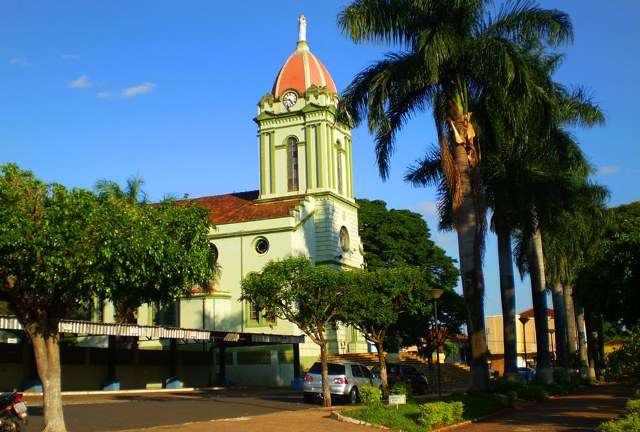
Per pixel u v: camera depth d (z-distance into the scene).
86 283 15.80
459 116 26.75
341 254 53.53
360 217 62.50
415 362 53.38
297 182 53.94
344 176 56.38
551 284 44.16
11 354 34.06
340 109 27.80
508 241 34.28
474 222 26.16
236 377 49.00
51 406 16.48
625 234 21.14
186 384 45.47
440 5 26.17
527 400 29.06
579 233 41.00
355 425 20.78
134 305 22.25
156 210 19.45
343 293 29.31
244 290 29.08
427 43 25.42
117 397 33.78
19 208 15.09
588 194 39.94
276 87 55.72
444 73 26.84
